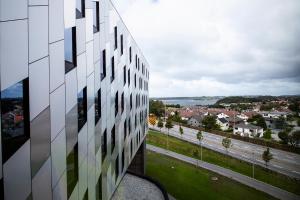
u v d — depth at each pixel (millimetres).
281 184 42031
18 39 6379
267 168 51250
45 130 8008
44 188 7988
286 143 76438
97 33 14445
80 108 11703
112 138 19141
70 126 10227
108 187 17703
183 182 41062
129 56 26562
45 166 8047
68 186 10180
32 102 7176
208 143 76688
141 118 37812
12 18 6105
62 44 9281
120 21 21641
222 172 47875
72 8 10352
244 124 110625
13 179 6281
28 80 6922
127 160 25781
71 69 10297
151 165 50594
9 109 6215
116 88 20031
